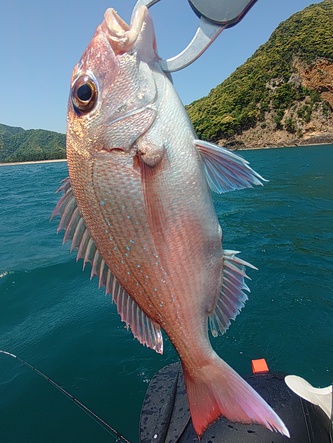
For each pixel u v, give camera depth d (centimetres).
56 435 61
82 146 27
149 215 27
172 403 41
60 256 148
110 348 83
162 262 28
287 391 39
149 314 29
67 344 85
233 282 29
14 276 129
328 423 35
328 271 119
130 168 27
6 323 98
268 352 79
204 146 28
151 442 37
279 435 33
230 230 178
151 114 27
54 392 71
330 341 82
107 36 27
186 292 28
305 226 178
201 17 25
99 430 61
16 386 73
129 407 66
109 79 27
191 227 28
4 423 64
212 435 34
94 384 72
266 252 141
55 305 106
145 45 27
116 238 28
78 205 29
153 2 27
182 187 27
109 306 103
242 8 24
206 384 28
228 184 27
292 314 93
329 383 70
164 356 79
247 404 26
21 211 267
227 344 83
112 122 27
